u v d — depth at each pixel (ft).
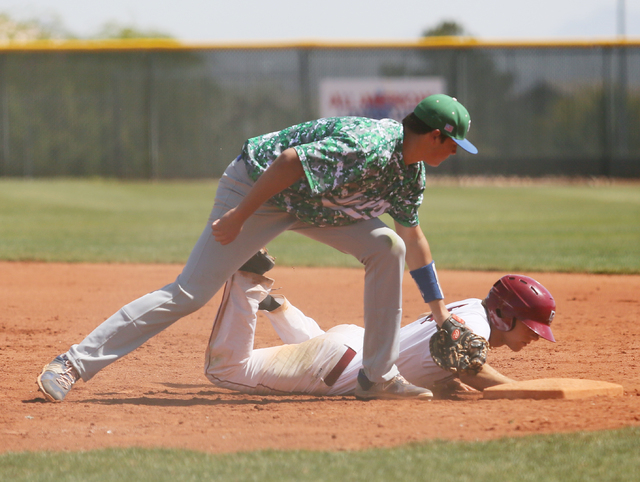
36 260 113.60
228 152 282.36
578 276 100.48
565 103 281.74
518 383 43.55
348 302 83.82
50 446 33.94
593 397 42.06
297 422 37.78
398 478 28.48
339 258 117.50
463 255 116.98
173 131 281.54
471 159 283.59
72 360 41.63
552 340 42.68
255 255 42.57
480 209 204.33
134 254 118.52
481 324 43.88
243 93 280.92
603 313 77.20
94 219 177.88
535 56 280.10
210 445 33.81
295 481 28.25
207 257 39.81
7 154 281.54
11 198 220.43
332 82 279.28
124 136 281.74
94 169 284.00
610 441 32.68
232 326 43.93
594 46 278.26
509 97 281.54
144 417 39.24
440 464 29.99
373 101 279.90
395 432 35.22
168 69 280.10
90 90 281.13
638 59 278.05
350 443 33.50
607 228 156.25
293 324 48.14
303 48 278.67
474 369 42.37
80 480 28.81
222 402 43.39
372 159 36.76
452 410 39.32
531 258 113.09
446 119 37.06
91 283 94.94
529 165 283.59
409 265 43.32
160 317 40.57
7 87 279.08
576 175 282.97
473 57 279.08
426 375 45.03
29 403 42.37
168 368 54.65
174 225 165.17
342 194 37.86
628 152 281.54
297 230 41.01
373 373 42.37
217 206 39.50
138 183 275.18
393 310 41.45
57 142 282.56
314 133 37.78
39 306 80.02
